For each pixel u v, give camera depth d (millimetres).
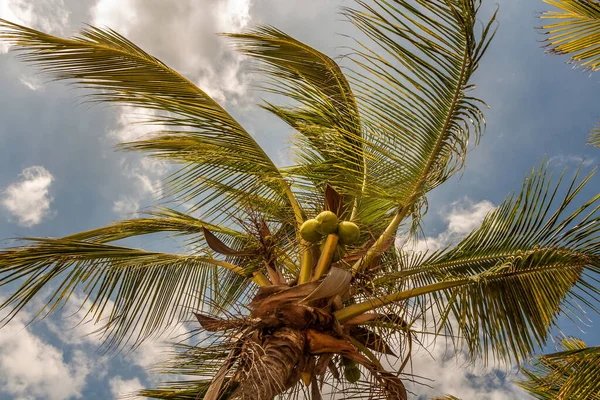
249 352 3873
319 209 6160
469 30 4461
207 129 5441
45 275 5164
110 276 5434
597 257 4758
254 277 5227
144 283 5570
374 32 4746
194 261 5852
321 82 6152
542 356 5641
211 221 5547
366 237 5832
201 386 5492
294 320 4199
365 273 4676
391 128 4941
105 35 5117
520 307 4914
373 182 5141
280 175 5602
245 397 3490
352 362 4539
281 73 6066
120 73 5125
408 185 5035
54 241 5074
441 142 4980
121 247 5418
